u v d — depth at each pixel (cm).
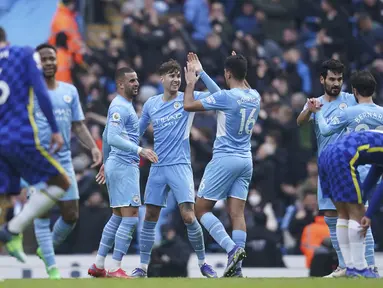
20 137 2178
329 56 5641
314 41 5881
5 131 2181
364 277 2498
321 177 2612
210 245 4144
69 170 2727
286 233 4150
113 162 2945
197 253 3030
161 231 3875
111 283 2198
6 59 2208
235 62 2909
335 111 2984
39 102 2180
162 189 3014
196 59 2992
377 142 2511
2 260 3772
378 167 2581
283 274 3997
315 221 4022
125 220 2941
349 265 2581
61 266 3828
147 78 5138
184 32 5369
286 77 5300
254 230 4031
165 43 5262
